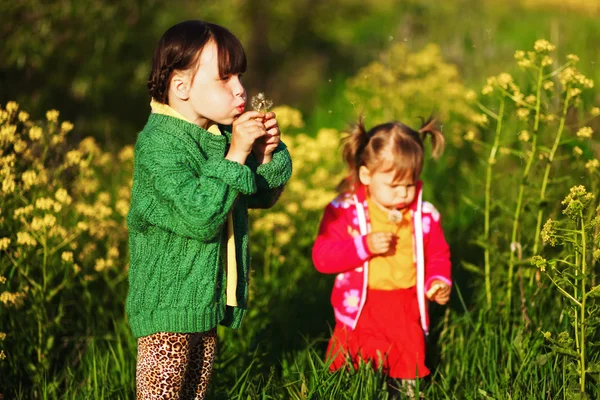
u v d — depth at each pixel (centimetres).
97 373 455
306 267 616
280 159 365
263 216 650
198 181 326
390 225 469
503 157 805
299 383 434
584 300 364
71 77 906
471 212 716
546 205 500
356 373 430
